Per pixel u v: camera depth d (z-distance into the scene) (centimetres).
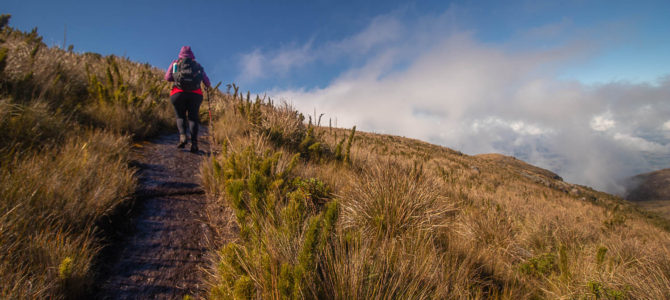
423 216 295
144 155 400
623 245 428
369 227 280
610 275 269
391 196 299
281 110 643
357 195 329
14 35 681
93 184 237
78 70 592
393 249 206
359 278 160
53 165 237
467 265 259
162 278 185
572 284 278
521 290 273
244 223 198
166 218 257
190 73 423
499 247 369
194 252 219
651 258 327
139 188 295
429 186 366
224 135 574
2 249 145
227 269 159
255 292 147
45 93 405
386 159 424
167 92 888
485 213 475
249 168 315
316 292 152
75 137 329
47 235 164
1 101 291
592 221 859
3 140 258
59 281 145
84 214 202
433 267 210
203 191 327
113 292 164
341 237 193
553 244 481
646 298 231
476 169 2664
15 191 184
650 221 1476
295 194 214
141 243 215
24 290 133
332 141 686
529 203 1187
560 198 1972
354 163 555
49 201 193
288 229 186
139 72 1073
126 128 466
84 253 170
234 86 802
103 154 316
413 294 171
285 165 389
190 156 445
